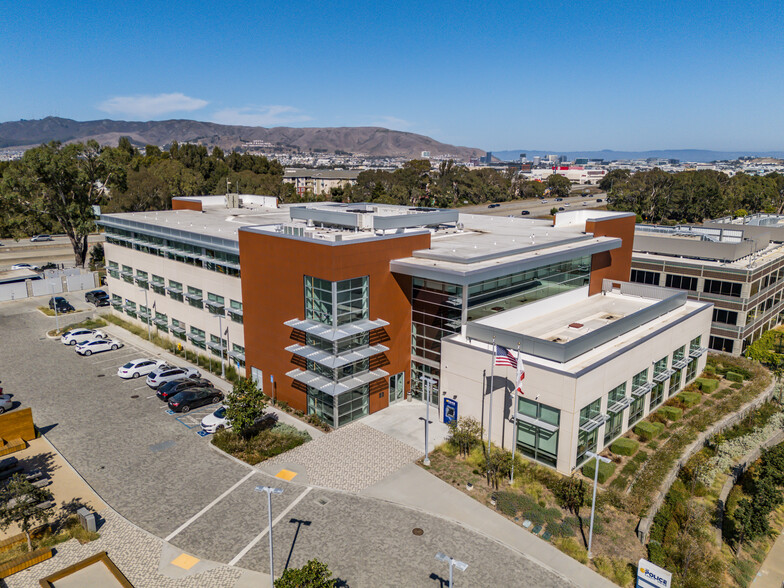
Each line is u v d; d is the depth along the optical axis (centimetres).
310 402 3938
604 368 3375
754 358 5412
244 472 3192
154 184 11419
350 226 4797
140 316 5903
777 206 17588
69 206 8431
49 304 6744
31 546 2542
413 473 3212
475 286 3841
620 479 3222
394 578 2389
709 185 14988
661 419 4075
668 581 2236
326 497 2966
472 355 3597
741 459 3791
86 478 3117
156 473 3173
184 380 4334
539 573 2455
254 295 4216
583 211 6153
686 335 4472
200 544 2580
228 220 6025
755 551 3052
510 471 3192
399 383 4209
